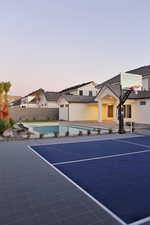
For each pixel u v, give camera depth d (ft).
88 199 15.07
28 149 33.96
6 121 53.16
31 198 15.21
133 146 36.96
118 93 79.00
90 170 22.44
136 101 80.33
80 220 12.12
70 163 25.36
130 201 14.76
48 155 29.63
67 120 106.52
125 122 80.02
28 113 110.83
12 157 28.25
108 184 18.21
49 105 141.79
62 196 15.58
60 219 12.23
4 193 16.14
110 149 34.14
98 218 12.37
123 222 11.94
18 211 13.21
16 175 20.62
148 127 66.13
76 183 18.44
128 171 22.07
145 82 89.40
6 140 42.93
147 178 19.84
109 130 54.44
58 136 48.16
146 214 12.92
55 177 20.06
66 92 144.46
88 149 34.17
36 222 11.87
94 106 110.52
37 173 21.30
